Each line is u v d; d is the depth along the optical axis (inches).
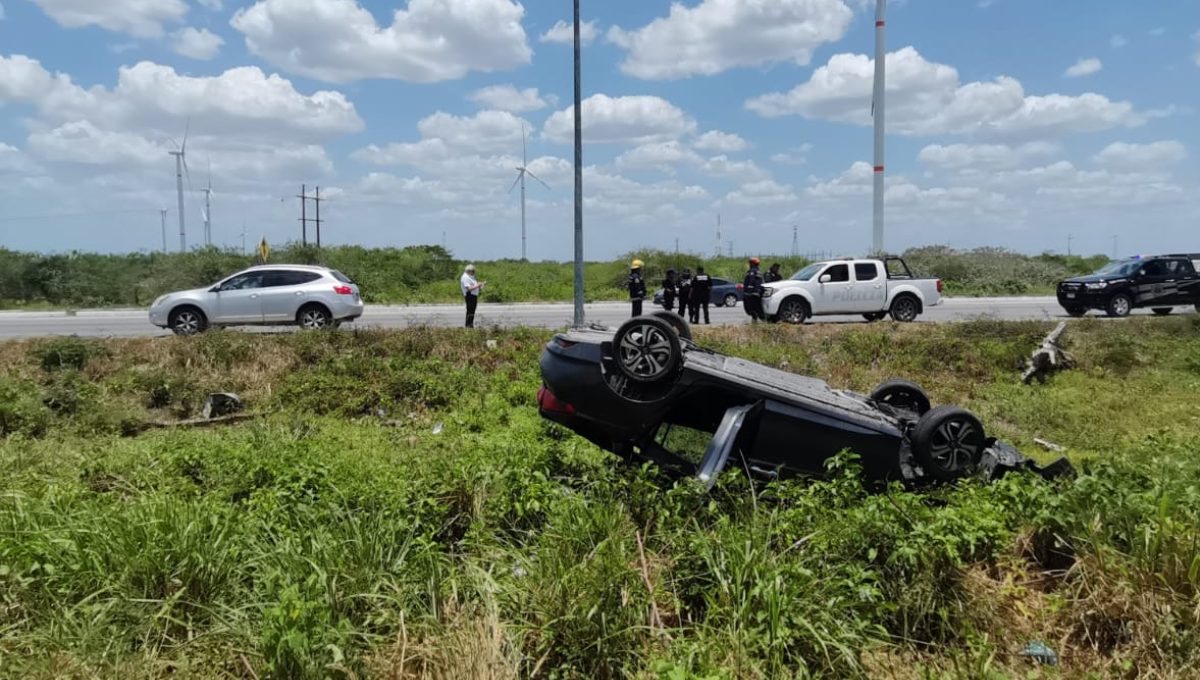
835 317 917.2
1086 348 625.3
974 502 206.5
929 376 585.3
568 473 252.7
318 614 143.6
